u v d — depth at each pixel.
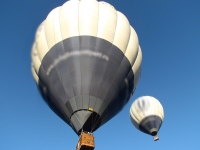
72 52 19.58
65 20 20.94
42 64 20.55
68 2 22.58
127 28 22.12
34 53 21.28
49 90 19.75
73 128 18.31
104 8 22.00
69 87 18.70
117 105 20.11
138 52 22.81
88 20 20.72
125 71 20.61
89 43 19.81
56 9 22.55
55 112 20.14
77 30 20.41
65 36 20.30
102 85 18.91
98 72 19.06
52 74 19.70
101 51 19.77
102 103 18.69
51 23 21.33
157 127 30.48
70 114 18.39
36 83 21.45
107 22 21.11
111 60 19.84
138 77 22.92
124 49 21.08
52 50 20.28
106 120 19.67
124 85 20.42
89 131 18.02
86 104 18.17
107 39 20.41
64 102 18.70
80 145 16.95
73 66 19.16
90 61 19.25
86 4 21.77
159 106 32.34
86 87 18.53
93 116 18.17
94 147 16.95
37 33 21.56
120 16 22.64
